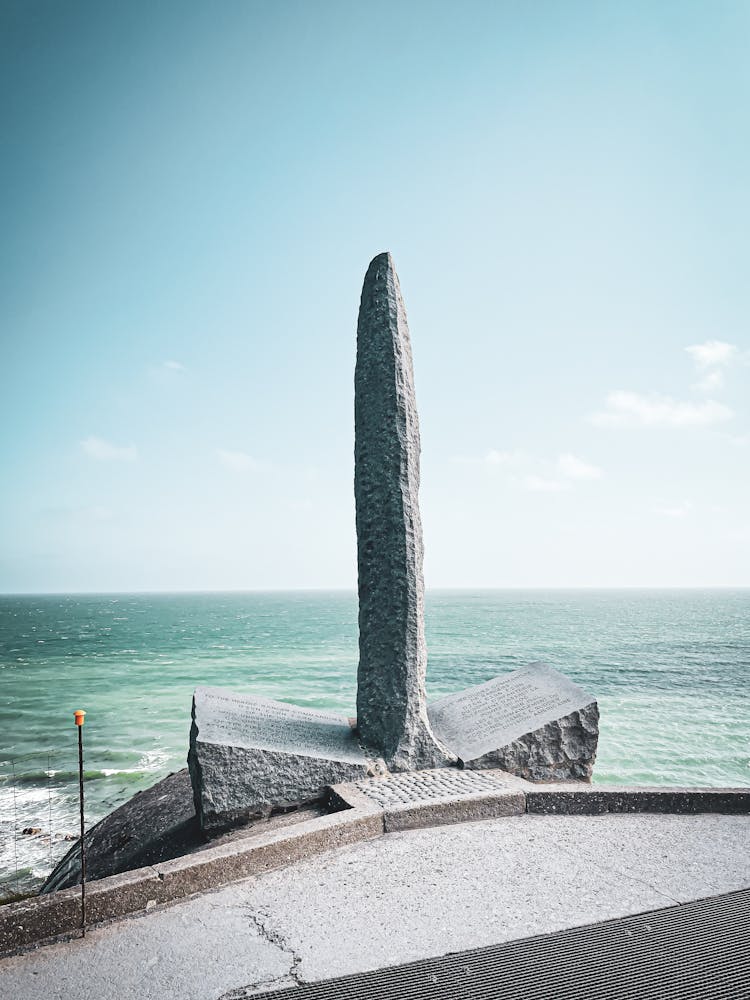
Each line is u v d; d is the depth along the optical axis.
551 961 3.24
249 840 4.74
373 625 7.08
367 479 7.30
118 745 19.05
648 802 5.77
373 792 5.91
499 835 5.20
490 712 7.65
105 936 3.72
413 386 7.64
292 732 6.87
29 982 3.25
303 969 3.25
